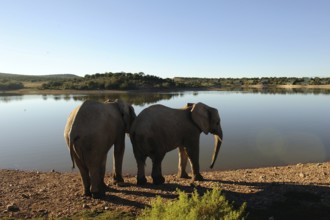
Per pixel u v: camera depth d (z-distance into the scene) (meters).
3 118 42.03
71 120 10.79
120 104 12.17
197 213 6.14
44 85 128.25
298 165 16.84
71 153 10.35
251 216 8.98
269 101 67.12
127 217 8.98
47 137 27.50
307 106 55.06
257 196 10.55
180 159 13.64
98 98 81.00
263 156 19.91
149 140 11.77
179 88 135.62
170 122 12.14
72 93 109.19
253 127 31.91
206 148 22.00
